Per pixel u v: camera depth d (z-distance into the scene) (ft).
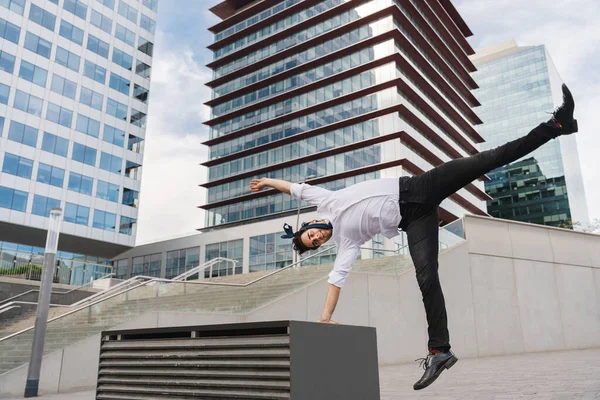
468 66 189.98
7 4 117.39
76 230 122.42
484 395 20.75
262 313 42.39
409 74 144.97
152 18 153.28
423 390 24.04
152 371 9.98
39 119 119.44
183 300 39.93
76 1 132.26
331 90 147.43
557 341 55.21
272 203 148.36
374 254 48.60
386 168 129.08
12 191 111.86
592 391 20.07
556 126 9.82
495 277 54.19
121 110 138.31
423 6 161.48
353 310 45.01
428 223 11.00
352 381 9.78
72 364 33.22
